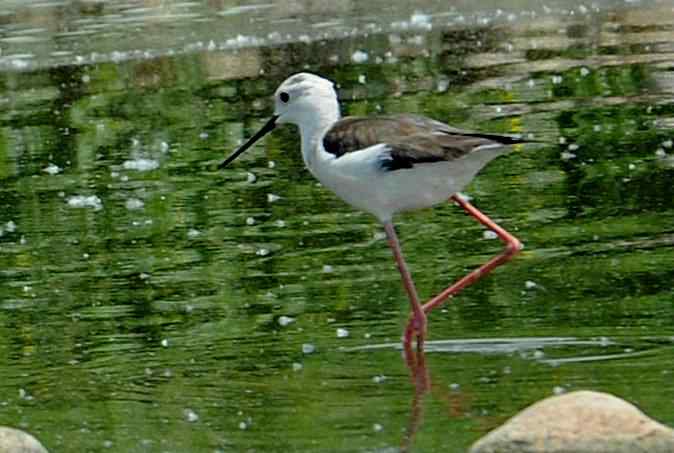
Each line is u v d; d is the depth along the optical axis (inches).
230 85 716.7
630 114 611.8
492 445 309.3
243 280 456.8
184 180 575.5
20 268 485.4
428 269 454.6
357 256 472.4
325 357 388.8
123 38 819.4
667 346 377.1
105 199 557.6
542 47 745.6
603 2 836.6
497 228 410.9
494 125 608.7
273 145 618.5
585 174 539.8
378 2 868.0
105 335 416.8
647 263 441.4
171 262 479.8
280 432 341.7
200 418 353.1
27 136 653.9
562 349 381.1
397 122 403.5
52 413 362.9
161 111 679.7
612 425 306.5
